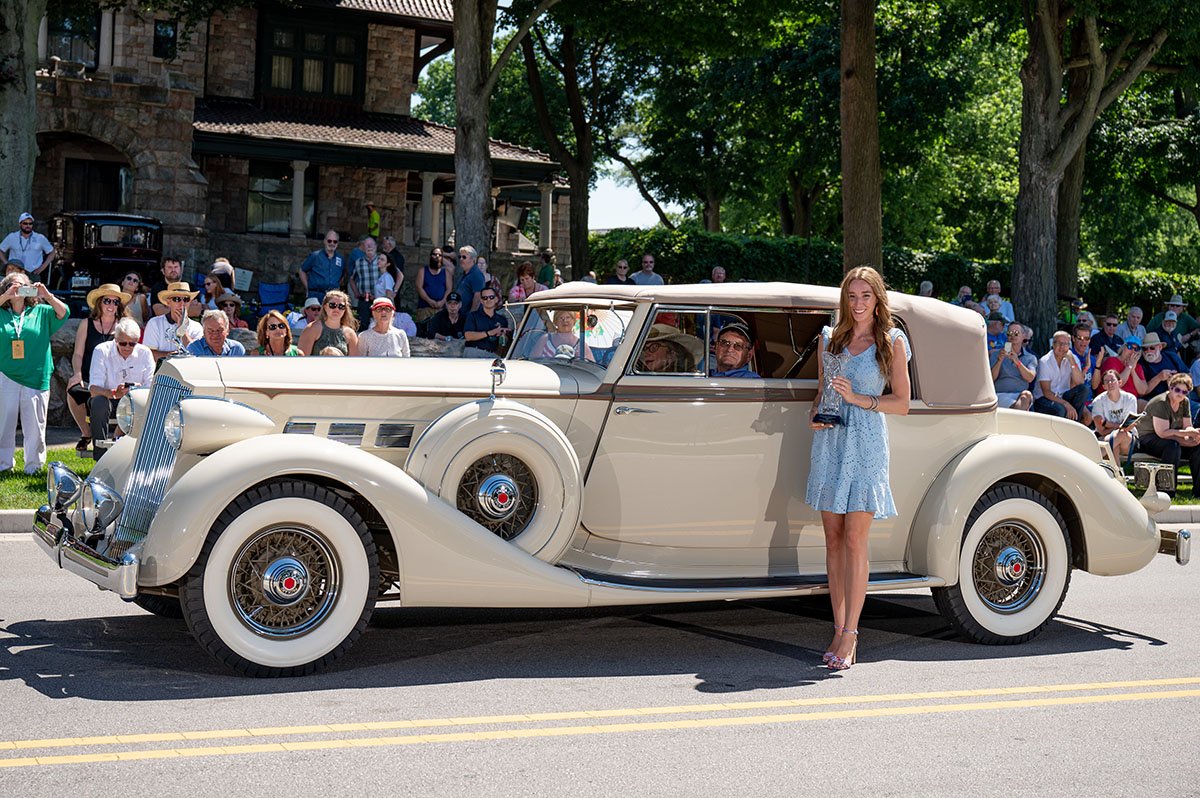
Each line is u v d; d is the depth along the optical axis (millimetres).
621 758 4742
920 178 45375
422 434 6059
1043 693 5906
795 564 6812
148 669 5793
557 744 4895
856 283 6133
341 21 33125
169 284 12555
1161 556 10320
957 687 5980
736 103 40625
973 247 54500
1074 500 7023
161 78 27625
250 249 30250
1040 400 14844
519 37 20531
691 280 31703
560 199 43156
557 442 6109
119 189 29703
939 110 37000
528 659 6293
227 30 32031
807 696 5738
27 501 9820
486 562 5898
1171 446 13297
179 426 5730
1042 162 21469
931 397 6859
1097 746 5078
